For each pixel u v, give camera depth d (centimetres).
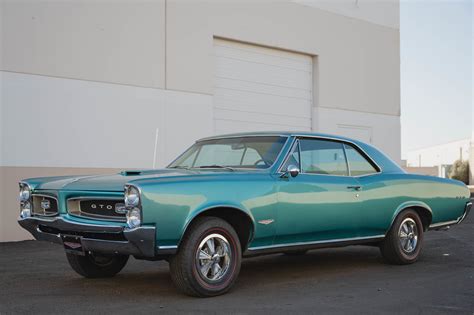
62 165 912
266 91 1202
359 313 426
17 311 433
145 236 430
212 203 469
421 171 1519
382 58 1422
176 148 1042
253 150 559
